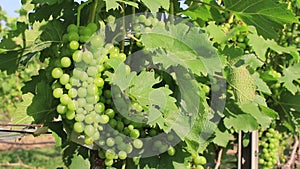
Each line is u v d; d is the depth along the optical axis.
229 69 1.13
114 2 0.91
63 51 0.96
